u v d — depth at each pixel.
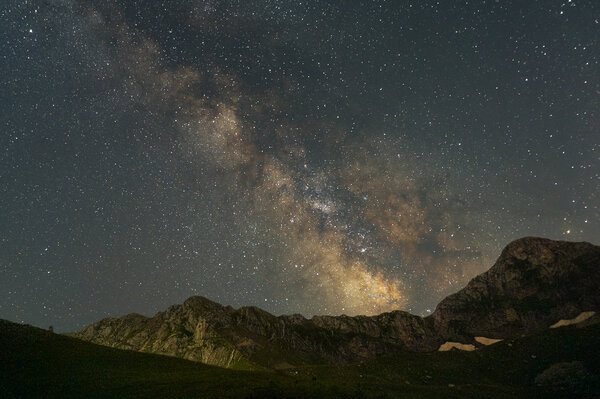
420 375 112.25
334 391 67.44
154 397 57.53
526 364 113.38
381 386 92.75
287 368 116.56
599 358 104.62
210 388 61.91
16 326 81.69
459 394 92.75
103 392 58.91
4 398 53.62
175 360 80.00
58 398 55.38
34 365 66.06
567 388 92.44
